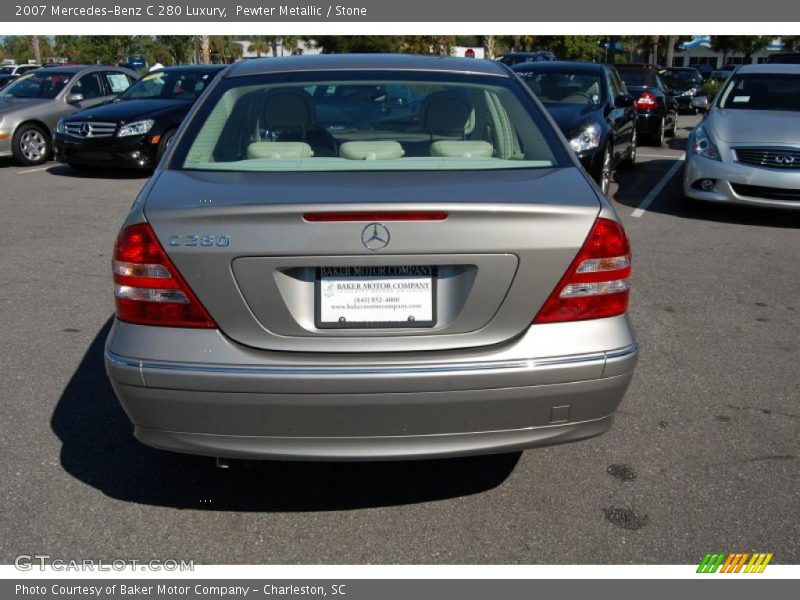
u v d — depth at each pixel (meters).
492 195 2.62
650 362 4.45
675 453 3.44
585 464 3.35
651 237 7.57
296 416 2.54
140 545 2.81
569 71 10.07
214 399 2.53
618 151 10.33
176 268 2.52
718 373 4.30
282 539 2.86
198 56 26.36
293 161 3.06
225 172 2.95
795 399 3.98
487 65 3.75
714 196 8.21
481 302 2.55
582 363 2.59
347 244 2.47
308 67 3.59
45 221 8.13
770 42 46.56
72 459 3.35
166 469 3.29
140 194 2.82
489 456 3.42
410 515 3.00
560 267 2.57
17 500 3.04
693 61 66.31
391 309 2.55
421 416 2.56
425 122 3.37
